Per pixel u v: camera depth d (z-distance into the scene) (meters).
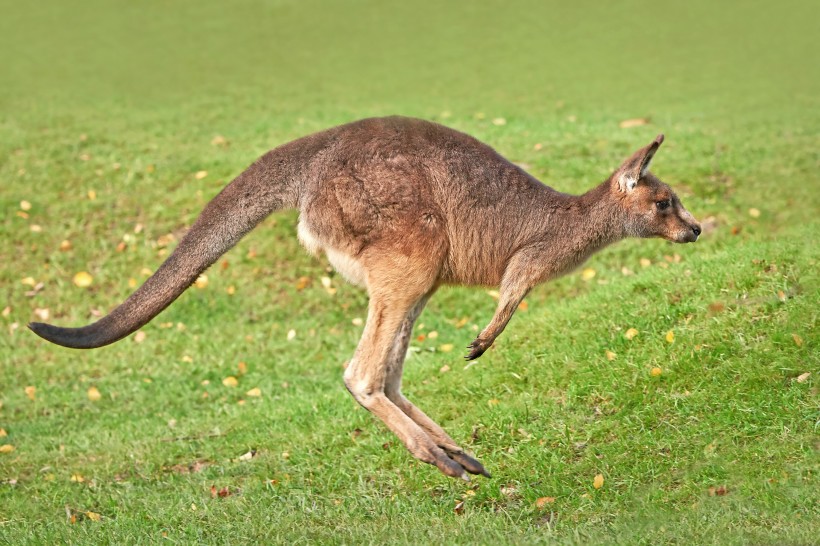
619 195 18.27
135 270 32.12
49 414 25.69
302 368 27.39
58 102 48.19
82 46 60.34
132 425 24.20
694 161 35.06
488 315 29.11
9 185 36.00
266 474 19.86
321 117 44.97
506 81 52.28
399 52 59.28
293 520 17.12
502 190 17.86
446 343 27.52
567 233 18.11
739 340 19.41
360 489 18.44
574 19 65.12
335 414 22.53
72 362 28.48
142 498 19.42
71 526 17.86
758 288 21.22
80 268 32.28
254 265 31.97
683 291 22.50
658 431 17.86
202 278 31.59
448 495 17.81
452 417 21.03
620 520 15.47
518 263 17.91
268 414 23.56
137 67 56.16
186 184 36.00
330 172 17.41
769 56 55.06
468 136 18.14
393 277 17.25
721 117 41.94
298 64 57.06
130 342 29.45
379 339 17.22
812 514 14.48
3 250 32.81
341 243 17.53
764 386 17.95
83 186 36.09
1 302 30.84
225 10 68.75
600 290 25.22
